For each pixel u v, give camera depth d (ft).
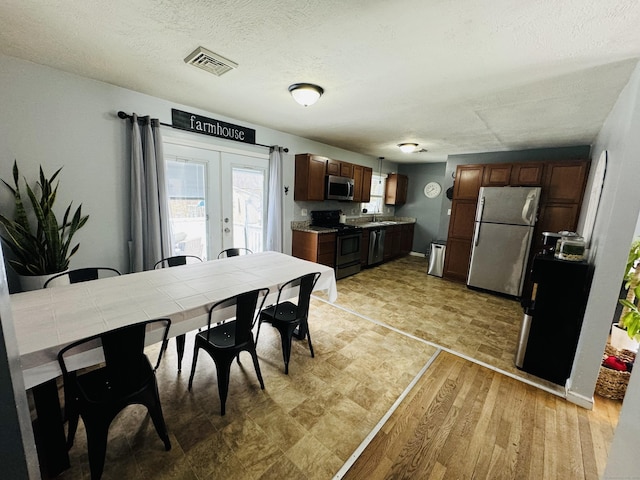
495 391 6.50
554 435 5.29
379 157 20.36
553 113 8.70
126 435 4.98
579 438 5.24
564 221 12.17
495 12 4.28
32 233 7.25
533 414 5.81
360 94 8.00
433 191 21.50
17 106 6.77
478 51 5.45
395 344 8.46
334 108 9.38
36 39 5.67
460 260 15.05
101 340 3.86
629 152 5.28
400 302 12.01
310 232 13.83
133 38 5.54
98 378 4.61
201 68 6.80
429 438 5.14
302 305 6.88
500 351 8.28
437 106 8.73
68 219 7.83
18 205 6.65
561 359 6.81
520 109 8.54
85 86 7.68
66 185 7.71
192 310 5.03
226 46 5.71
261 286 6.29
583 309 6.56
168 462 4.50
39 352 3.56
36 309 4.73
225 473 4.36
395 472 4.48
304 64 6.35
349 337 8.80
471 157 16.28
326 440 5.01
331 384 6.53
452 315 10.81
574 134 10.97
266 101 9.09
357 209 19.94
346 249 15.28
